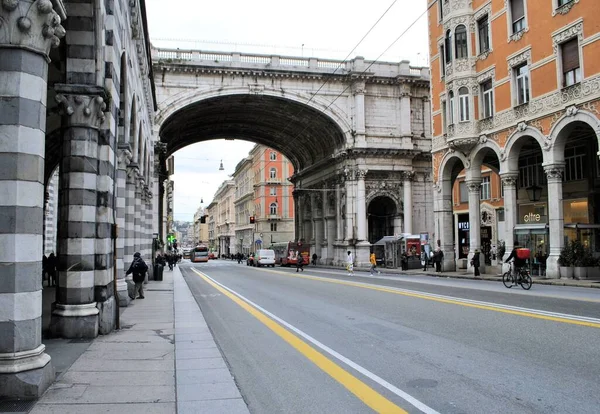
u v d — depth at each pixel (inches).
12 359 219.9
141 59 807.1
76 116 371.6
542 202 1131.9
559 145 880.9
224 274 1360.7
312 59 1831.9
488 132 1058.1
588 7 811.4
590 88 802.8
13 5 223.5
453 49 1128.8
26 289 225.1
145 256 1128.8
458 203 1615.4
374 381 248.2
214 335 388.5
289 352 321.1
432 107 1275.8
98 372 265.9
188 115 1909.4
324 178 2162.9
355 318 452.4
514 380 240.1
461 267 1333.7
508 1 1003.3
